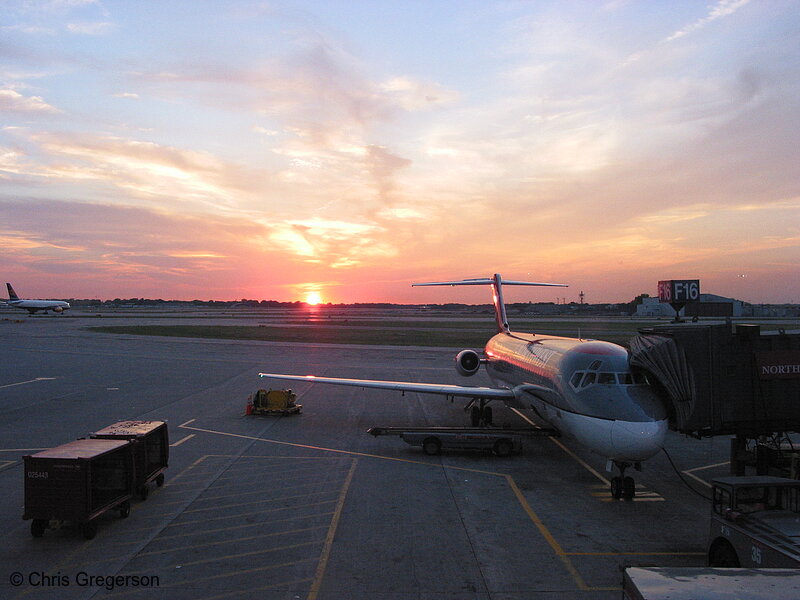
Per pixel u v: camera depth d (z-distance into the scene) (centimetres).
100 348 5766
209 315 17888
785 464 1608
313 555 1148
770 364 1555
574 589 1011
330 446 2106
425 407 2948
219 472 1758
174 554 1152
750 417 1561
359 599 966
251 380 3728
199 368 4306
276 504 1462
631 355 1622
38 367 4300
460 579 1046
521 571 1083
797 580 650
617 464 1535
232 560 1124
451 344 6688
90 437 1446
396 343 6800
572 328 9306
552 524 1341
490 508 1452
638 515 1413
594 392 1570
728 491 1020
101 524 1322
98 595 980
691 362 1544
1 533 1267
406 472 1781
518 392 2203
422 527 1309
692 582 643
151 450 1573
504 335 2970
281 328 9844
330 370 4209
